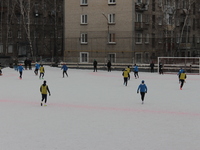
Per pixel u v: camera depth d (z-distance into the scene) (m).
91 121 17.28
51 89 30.72
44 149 12.75
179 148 12.88
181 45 72.00
